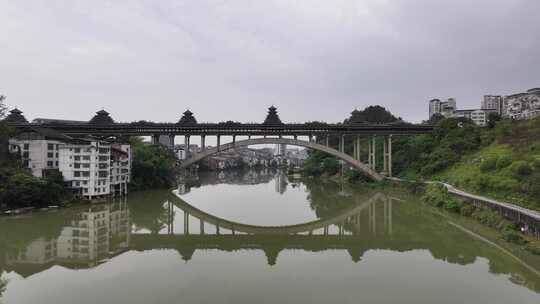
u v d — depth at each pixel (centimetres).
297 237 3108
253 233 3281
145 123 6531
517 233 2614
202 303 1625
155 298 1681
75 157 4662
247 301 1653
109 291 1770
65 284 1867
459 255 2436
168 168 6569
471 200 3716
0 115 4791
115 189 5438
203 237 3094
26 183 3894
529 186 3216
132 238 2991
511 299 1684
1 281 1917
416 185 5562
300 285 1875
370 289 1819
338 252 2581
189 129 6531
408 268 2170
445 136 6525
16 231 3081
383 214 4128
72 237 2944
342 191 6612
